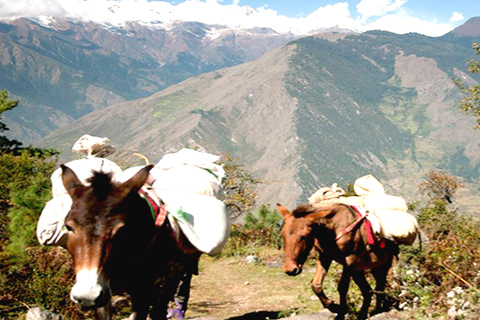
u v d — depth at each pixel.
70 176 4.11
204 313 9.75
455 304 6.80
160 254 4.84
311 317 8.07
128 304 8.52
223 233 5.35
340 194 8.07
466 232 13.30
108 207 3.88
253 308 10.12
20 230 8.17
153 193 5.05
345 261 7.34
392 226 7.55
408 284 8.42
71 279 8.48
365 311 7.84
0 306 7.61
